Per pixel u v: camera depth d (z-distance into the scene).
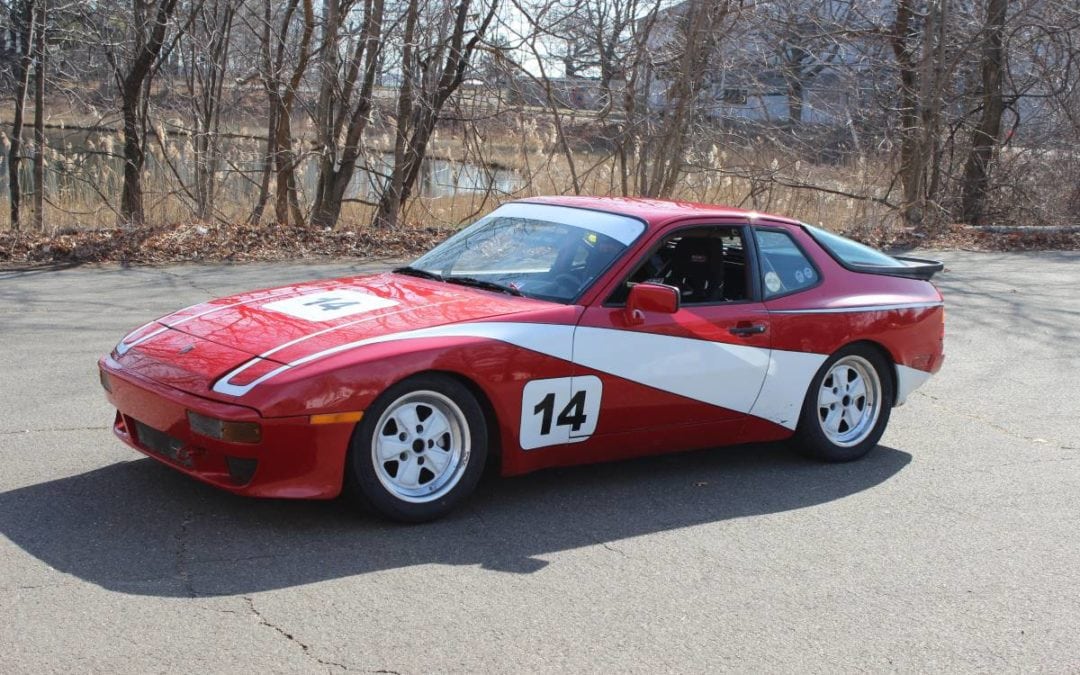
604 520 5.06
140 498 4.89
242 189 17.25
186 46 16.12
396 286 5.52
